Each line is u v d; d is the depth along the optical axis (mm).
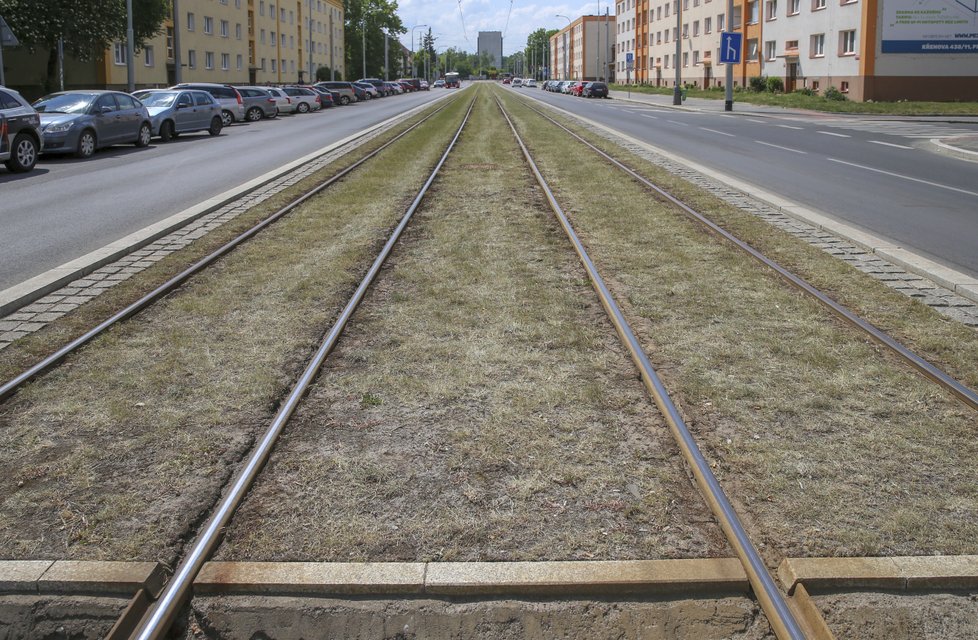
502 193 12445
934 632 2746
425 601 2916
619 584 2936
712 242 8695
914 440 4043
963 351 5270
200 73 53312
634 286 6898
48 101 19516
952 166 16266
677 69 47125
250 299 6629
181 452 3965
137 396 4641
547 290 6809
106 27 33812
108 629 2852
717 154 18562
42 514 3443
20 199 12203
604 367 5039
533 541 3219
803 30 49094
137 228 9852
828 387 4688
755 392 4609
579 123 29516
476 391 4680
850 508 3424
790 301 6418
